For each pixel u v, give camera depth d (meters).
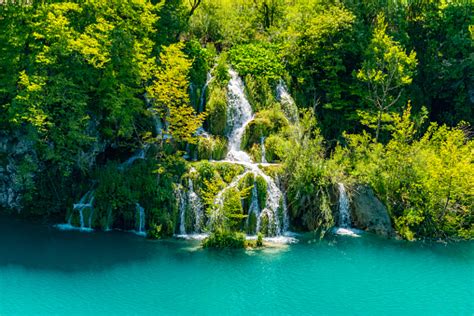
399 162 32.47
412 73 38.47
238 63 38.28
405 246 29.17
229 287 22.38
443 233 31.05
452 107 44.94
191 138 29.92
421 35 45.19
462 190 30.86
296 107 37.59
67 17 30.69
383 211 31.48
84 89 29.89
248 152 33.91
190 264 24.52
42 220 29.62
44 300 20.22
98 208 28.70
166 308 20.14
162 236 27.91
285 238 29.38
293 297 21.83
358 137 34.69
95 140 30.33
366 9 42.00
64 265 23.61
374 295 22.47
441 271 25.55
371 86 39.22
